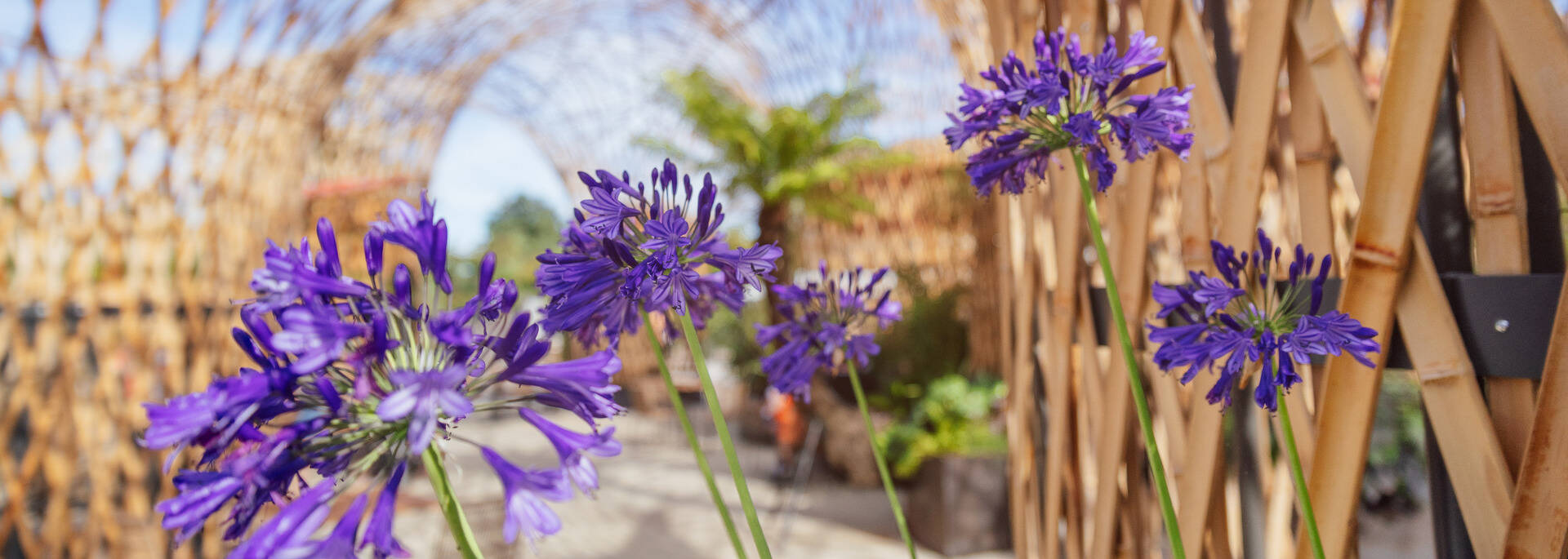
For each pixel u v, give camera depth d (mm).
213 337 2277
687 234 439
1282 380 434
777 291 700
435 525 3086
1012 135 535
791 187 5047
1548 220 461
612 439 379
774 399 4090
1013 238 951
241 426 333
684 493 3820
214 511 330
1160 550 754
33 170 1906
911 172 4926
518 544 2223
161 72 2080
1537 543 425
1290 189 684
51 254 1951
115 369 2066
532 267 8922
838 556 2879
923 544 3027
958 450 3047
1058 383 805
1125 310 690
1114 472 706
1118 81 514
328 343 332
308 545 323
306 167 2943
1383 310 483
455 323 343
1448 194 503
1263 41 558
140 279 2092
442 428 373
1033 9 808
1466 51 471
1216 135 607
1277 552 622
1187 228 636
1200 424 618
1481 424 458
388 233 365
